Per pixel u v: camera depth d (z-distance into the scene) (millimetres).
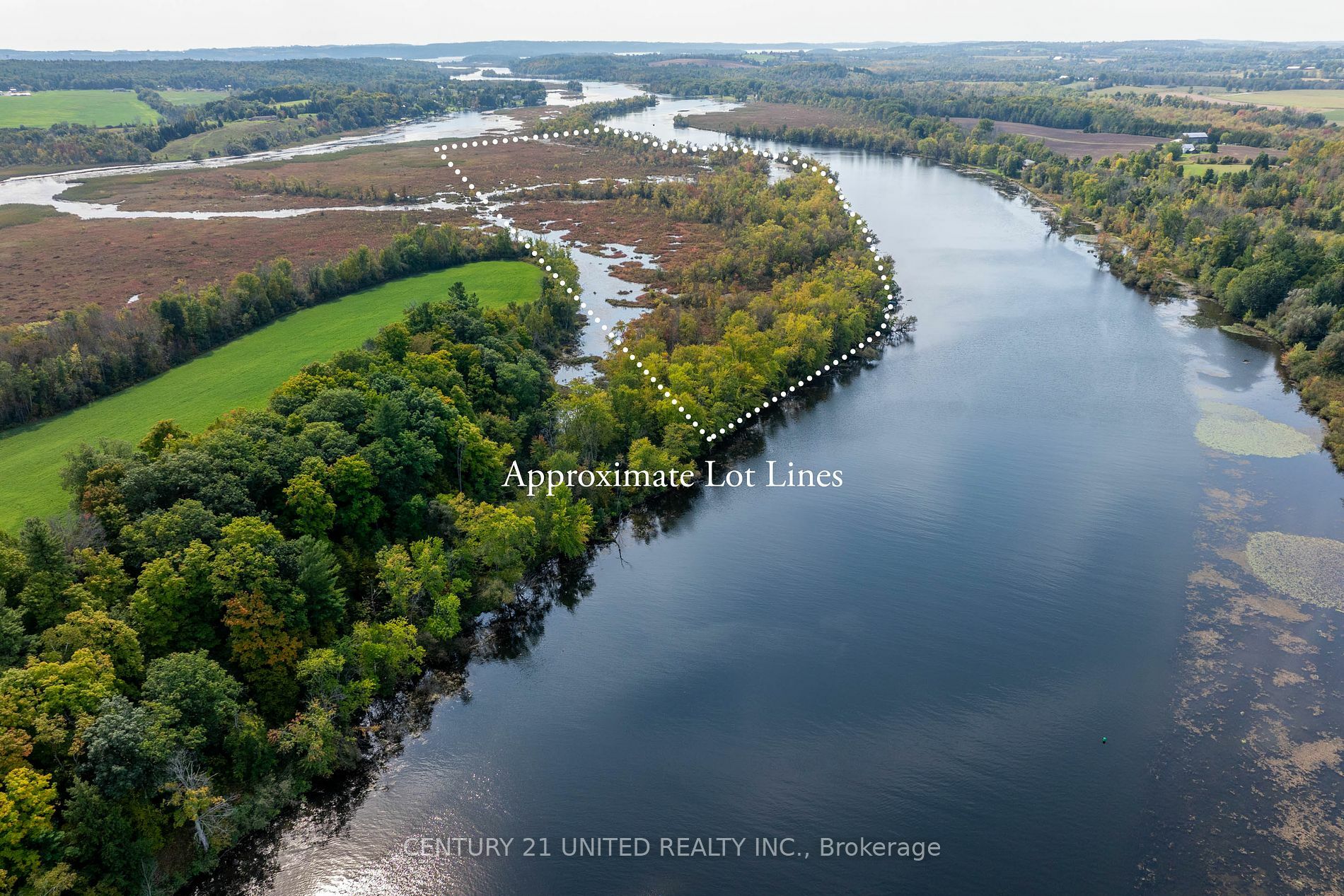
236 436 87500
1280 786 72688
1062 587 98000
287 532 84000
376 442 93688
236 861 64375
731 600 96438
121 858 58594
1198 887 64500
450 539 95062
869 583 99312
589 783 72500
